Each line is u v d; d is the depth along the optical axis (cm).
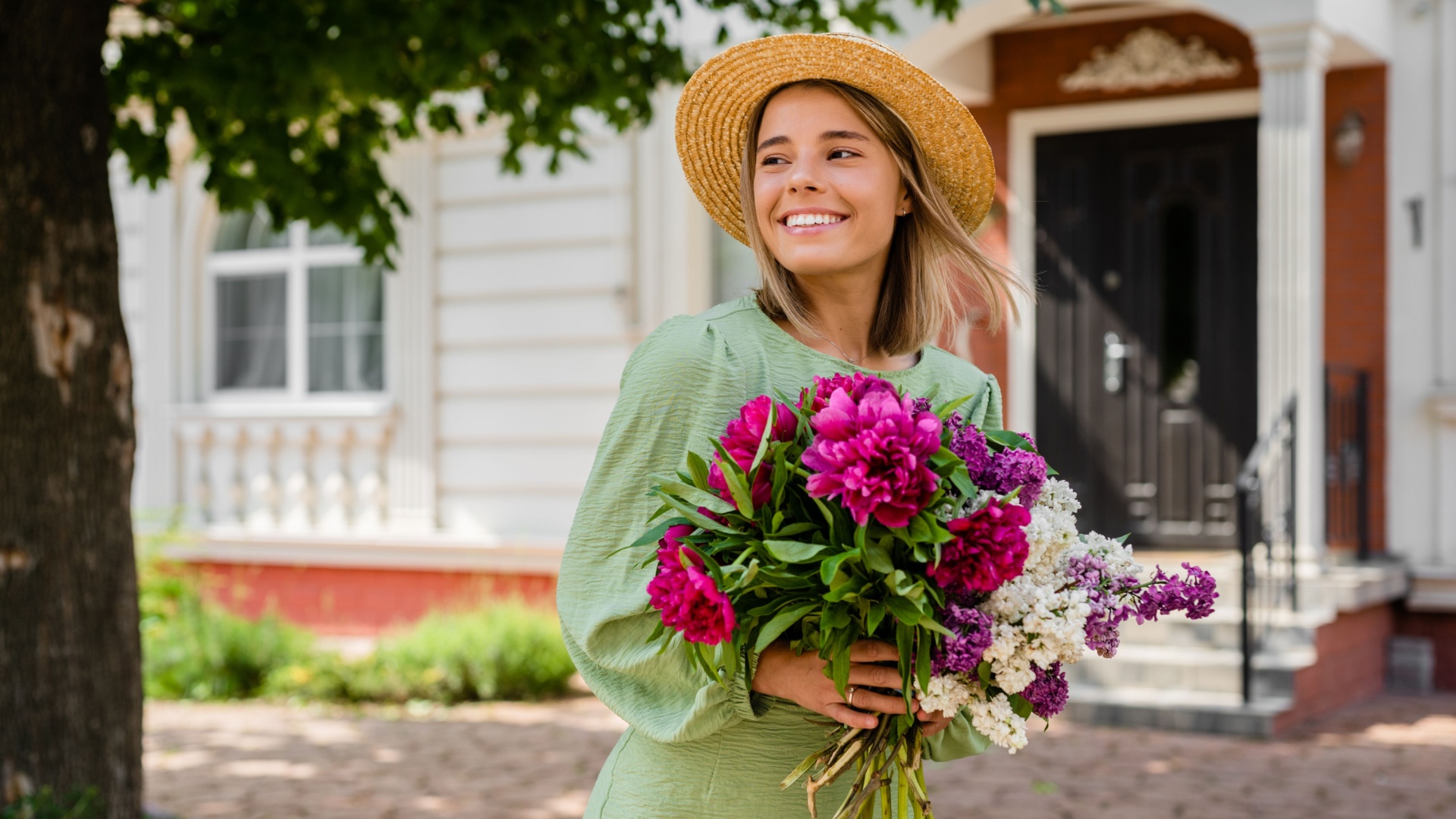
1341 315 813
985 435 181
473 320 971
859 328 198
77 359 383
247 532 1009
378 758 650
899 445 155
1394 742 634
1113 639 163
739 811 180
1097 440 881
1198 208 859
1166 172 868
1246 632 651
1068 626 156
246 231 1046
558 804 557
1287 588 692
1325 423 712
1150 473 868
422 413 980
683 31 887
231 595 1023
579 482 937
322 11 490
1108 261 881
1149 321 870
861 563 158
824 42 182
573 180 939
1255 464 666
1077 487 885
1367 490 792
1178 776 572
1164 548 862
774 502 161
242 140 515
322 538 984
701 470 165
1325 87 816
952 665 157
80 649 384
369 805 557
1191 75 848
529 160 952
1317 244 704
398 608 974
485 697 802
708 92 193
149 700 831
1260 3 699
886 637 168
